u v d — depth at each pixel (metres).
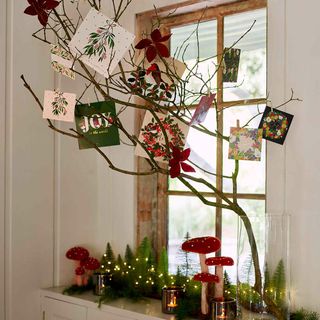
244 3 2.47
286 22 2.18
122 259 2.80
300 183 2.13
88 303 2.54
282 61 2.19
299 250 2.12
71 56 2.20
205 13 2.61
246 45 2.48
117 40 2.04
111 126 2.48
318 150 2.08
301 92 2.13
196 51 2.66
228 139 2.11
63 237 2.82
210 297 2.39
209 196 2.60
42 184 2.74
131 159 2.78
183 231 2.71
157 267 2.68
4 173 2.61
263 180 2.40
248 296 1.97
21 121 2.65
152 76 2.18
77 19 2.85
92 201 2.94
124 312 2.38
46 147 2.75
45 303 2.72
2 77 2.60
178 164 1.94
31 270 2.69
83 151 2.91
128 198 2.79
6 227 2.61
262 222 1.97
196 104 2.63
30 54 2.69
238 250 2.02
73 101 2.19
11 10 2.62
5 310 2.61
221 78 2.55
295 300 2.13
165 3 2.62
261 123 2.18
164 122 2.24
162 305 2.35
